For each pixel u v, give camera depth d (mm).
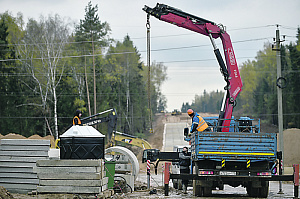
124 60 145625
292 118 137125
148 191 33281
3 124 99375
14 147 28422
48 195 24344
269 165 27469
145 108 157000
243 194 31594
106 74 111750
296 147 76250
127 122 141000
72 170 24484
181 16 30469
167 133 145625
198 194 28531
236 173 26203
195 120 29172
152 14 30391
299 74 136500
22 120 101688
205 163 26906
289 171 49781
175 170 36625
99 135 25547
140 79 155250
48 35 97000
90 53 99875
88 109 106438
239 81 29906
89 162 24469
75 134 25328
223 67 29984
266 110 170375
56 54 96000
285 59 152625
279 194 31781
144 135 141625
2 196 23750
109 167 27656
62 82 104812
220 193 32688
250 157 26156
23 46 102375
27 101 103875
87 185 24391
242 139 26125
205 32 30500
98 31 98188
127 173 34094
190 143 31016
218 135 26078
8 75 101500
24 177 28172
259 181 27750
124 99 137875
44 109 97438
